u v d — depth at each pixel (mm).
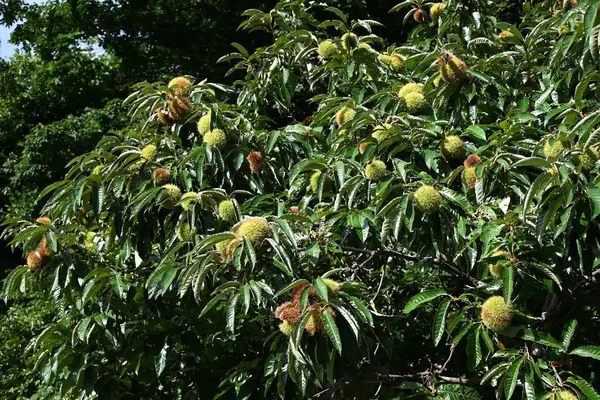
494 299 2787
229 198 3221
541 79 4016
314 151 3902
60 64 12570
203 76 11578
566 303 3398
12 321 7645
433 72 3695
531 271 2902
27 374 7004
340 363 2869
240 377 3561
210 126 3586
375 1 9656
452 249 3264
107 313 3615
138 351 3535
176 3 11898
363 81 4156
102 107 12883
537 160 2664
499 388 2820
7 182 11992
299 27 4828
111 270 3516
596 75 3045
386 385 3363
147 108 3932
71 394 4086
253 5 10883
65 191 3586
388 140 3203
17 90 12586
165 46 12086
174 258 3348
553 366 2742
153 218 3564
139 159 3623
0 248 11398
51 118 12891
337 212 3203
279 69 4531
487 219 3014
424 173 3025
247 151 3732
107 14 12047
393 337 3607
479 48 4344
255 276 2951
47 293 3947
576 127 2703
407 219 2820
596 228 2805
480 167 2971
